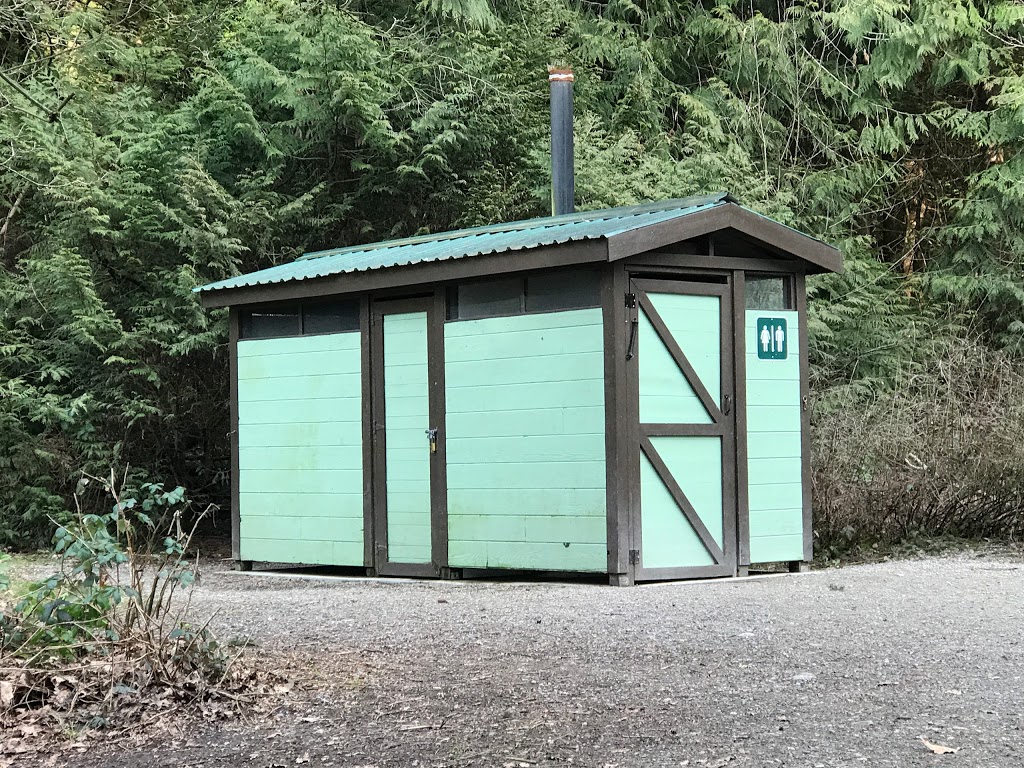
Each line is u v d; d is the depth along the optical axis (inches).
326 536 393.7
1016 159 746.2
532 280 347.3
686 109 767.1
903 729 167.5
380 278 371.2
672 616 269.1
